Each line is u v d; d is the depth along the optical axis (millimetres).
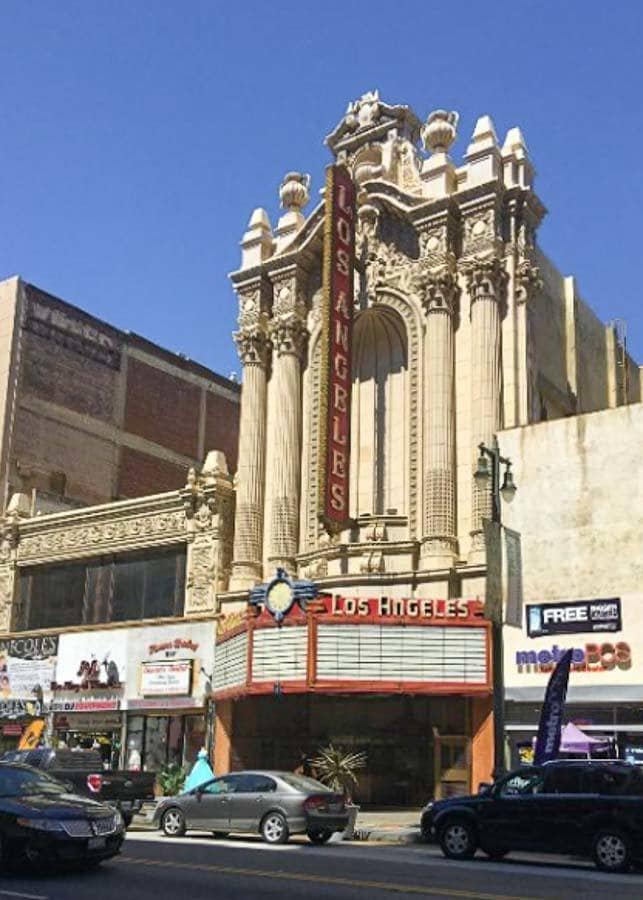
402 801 31703
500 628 23766
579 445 30391
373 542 34344
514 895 13586
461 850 18781
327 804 21234
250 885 14117
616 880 15969
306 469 38281
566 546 29844
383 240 38062
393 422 37594
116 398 55531
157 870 15641
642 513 28828
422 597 32688
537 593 29969
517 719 29766
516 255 35406
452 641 30344
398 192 37438
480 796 19016
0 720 45219
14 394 50250
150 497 42500
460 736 30891
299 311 39656
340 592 34281
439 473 33906
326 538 36156
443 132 38000
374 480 37188
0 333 51312
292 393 38969
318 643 30500
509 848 18312
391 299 37406
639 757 27406
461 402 34875
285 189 41719
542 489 30719
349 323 35750
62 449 52062
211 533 39938
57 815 14695
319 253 40125
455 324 35656
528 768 18953
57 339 53062
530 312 35219
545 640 29484
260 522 38531
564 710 28969
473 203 35750
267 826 21062
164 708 38938
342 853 19344
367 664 30266
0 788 15781
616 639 28391
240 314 40719
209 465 40562
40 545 46375
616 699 27922
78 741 41750
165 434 57906
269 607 31828
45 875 14883
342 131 41219
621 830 17266
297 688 30375
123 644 41375
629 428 29625
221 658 35438
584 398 41094
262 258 40969
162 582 41594
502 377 34438
